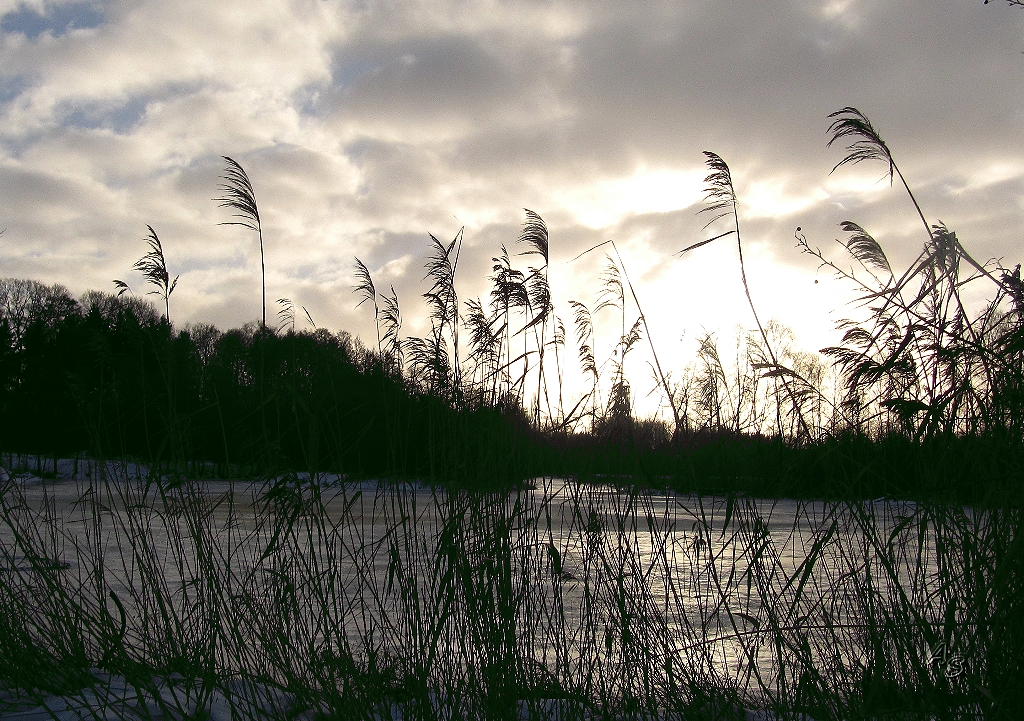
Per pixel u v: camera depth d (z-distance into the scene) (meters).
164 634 4.95
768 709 3.94
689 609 4.68
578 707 4.12
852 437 3.87
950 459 3.51
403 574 4.53
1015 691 3.05
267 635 4.56
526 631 4.44
